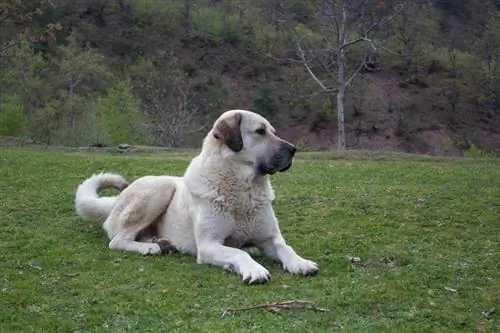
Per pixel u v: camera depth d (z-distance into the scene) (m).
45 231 8.75
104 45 75.69
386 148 69.75
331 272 6.77
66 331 5.21
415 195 11.88
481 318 5.45
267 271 6.41
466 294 6.04
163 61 73.25
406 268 6.86
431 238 8.34
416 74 76.44
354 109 72.94
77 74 59.81
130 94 52.09
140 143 46.25
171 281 6.41
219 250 6.83
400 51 67.50
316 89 69.62
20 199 11.09
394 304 5.74
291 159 7.02
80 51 64.62
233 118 7.04
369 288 6.11
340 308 5.63
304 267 6.63
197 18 82.31
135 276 6.60
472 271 6.76
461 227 9.10
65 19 76.12
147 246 7.52
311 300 5.79
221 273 6.64
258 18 79.44
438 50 76.81
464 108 73.88
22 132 39.53
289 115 72.25
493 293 6.06
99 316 5.50
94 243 8.08
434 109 73.75
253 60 77.75
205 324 5.25
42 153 21.12
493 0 79.44
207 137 7.33
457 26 79.38
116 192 12.30
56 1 70.38
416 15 64.88
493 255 7.45
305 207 10.56
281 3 54.53
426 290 6.12
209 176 7.06
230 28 80.81
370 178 15.34
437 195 11.81
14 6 38.25
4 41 53.06
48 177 14.16
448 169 18.25
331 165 19.31
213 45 79.81
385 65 76.75
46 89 56.22
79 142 39.78
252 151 6.99
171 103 60.19
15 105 42.38
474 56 75.19
